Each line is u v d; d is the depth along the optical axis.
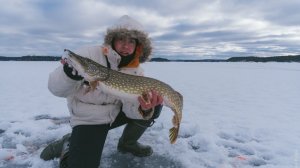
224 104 2.67
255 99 3.00
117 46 1.21
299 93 3.52
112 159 1.33
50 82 1.09
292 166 1.28
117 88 1.09
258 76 6.34
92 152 1.10
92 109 1.17
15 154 1.36
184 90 3.70
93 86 1.05
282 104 2.71
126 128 1.37
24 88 3.64
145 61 1.31
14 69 7.69
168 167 1.27
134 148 1.37
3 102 2.59
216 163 1.31
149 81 1.14
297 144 1.54
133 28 1.18
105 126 1.20
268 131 1.76
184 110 2.35
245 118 2.09
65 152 1.16
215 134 1.69
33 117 2.00
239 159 1.37
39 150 1.41
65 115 2.06
